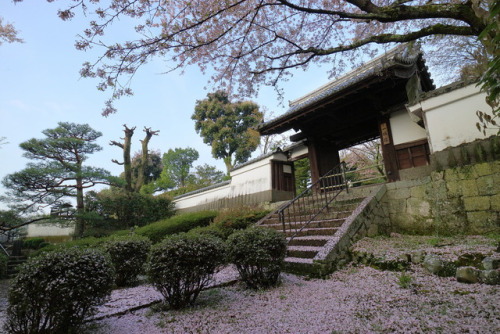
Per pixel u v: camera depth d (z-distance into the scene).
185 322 2.84
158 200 16.06
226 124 23.84
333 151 9.96
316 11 3.14
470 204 4.92
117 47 3.18
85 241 10.11
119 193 16.11
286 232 6.34
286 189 10.97
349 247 4.85
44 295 2.39
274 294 3.53
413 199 6.05
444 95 5.43
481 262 3.22
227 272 5.29
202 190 14.48
